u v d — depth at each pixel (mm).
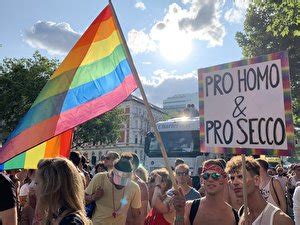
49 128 3547
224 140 2928
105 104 3902
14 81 35062
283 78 2652
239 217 2953
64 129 3582
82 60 3949
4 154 3520
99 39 4102
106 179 4391
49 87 3777
